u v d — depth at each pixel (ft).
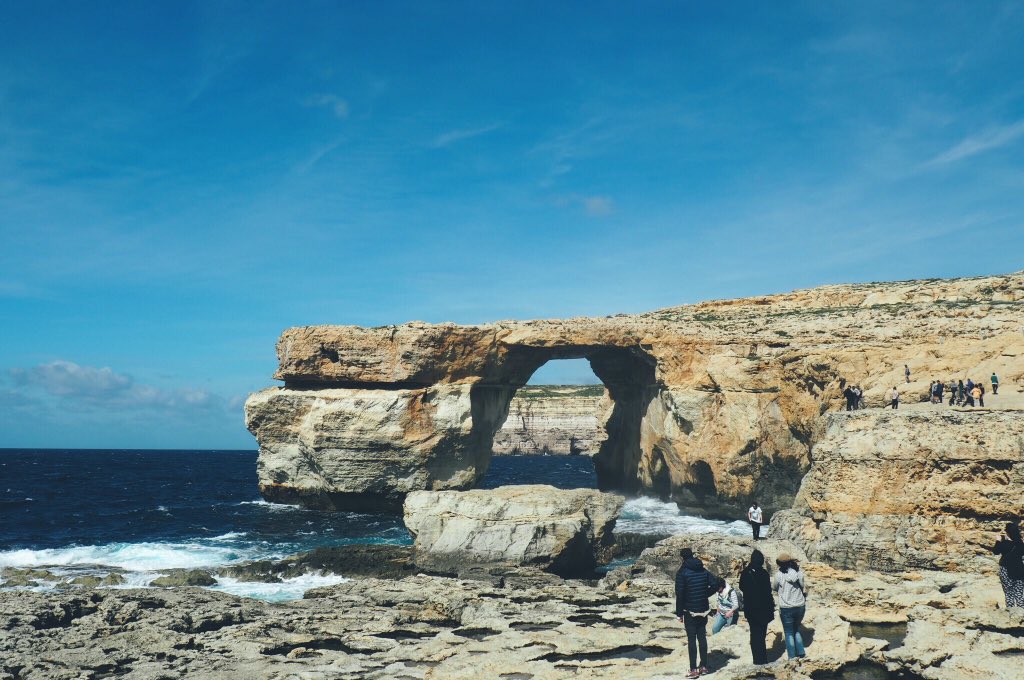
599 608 73.31
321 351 203.92
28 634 70.38
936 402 118.73
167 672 58.90
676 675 48.14
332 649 66.39
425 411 196.03
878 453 87.20
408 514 115.24
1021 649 49.24
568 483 328.70
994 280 192.75
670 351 181.06
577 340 195.83
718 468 164.04
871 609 62.49
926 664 46.68
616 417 231.91
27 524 177.37
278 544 146.82
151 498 250.37
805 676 43.50
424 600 81.71
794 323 178.81
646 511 182.60
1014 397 108.68
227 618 76.23
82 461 600.39
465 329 199.11
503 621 69.05
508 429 636.07
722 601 47.91
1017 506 76.48
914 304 182.50
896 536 82.48
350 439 192.54
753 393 161.68
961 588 65.21
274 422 207.82
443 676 53.57
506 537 105.81
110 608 77.77
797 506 101.04
